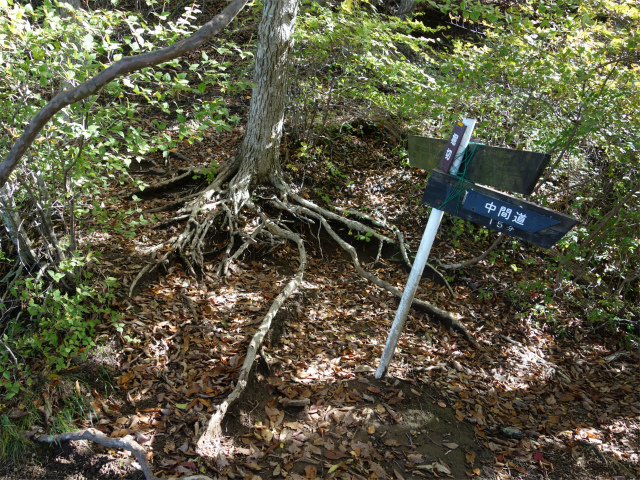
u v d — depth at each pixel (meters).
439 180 3.41
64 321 3.67
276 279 5.46
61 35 3.43
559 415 4.43
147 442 3.29
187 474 3.12
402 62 6.30
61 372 3.68
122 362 3.92
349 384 4.16
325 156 7.63
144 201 6.22
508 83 6.14
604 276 6.73
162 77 3.42
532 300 6.05
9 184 3.79
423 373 4.52
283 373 4.20
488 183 3.17
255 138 6.14
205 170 5.77
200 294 4.95
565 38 5.66
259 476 3.24
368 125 8.39
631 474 3.84
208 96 8.59
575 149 5.84
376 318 5.25
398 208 7.17
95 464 3.14
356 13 6.41
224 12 2.32
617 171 6.34
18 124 3.53
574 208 6.48
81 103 3.28
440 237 6.88
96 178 4.30
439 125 7.27
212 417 3.47
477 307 5.86
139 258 5.07
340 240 6.01
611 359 5.43
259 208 6.12
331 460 3.44
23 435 3.24
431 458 3.61
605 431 4.31
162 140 3.78
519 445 3.98
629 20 5.71
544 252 6.68
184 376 3.90
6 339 3.55
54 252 4.34
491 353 5.11
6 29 3.22
